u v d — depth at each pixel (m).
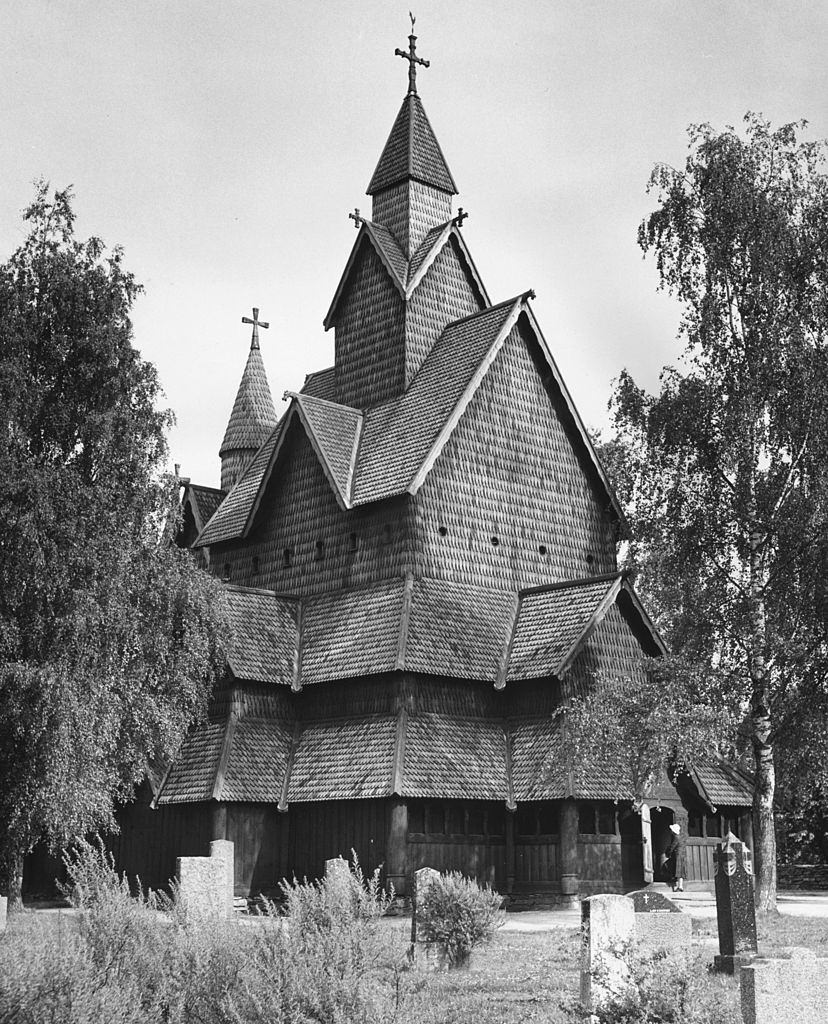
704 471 41.03
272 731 44.53
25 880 47.94
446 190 52.91
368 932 14.30
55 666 36.75
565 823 40.38
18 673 35.69
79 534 38.25
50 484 38.28
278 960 13.55
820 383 38.91
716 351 40.78
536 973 23.64
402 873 39.38
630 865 42.03
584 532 49.09
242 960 13.99
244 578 51.03
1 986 12.80
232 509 53.22
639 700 36.53
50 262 41.81
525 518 47.28
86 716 36.75
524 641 44.00
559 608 44.16
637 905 26.16
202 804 42.84
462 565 45.06
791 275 40.31
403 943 15.21
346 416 49.47
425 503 44.56
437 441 44.94
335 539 47.25
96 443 39.97
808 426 39.16
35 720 35.78
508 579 46.22
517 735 42.84
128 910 15.73
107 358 40.94
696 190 41.41
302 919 14.64
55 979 13.09
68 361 41.03
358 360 51.66
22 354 40.31
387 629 42.81
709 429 40.66
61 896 47.47
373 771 40.59
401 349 49.66
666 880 42.84
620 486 42.84
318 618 46.50
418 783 39.94
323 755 43.03
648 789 39.06
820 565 37.97
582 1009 15.33
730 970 21.69
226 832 42.16
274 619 46.62
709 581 40.38
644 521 41.94
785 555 39.09
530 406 48.56
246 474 55.19
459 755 41.53
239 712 44.16
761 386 39.72
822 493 38.34
